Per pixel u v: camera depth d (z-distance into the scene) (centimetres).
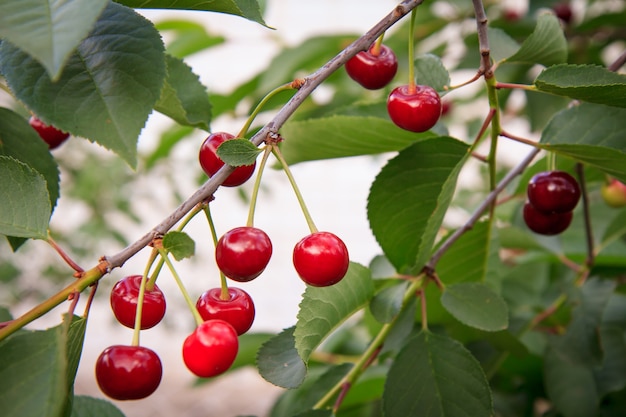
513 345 63
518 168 60
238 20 178
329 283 47
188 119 57
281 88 49
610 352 69
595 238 75
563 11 88
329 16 203
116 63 46
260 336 72
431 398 55
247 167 49
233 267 46
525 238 72
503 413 79
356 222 234
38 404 43
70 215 189
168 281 200
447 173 57
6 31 40
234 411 199
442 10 97
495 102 54
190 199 46
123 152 45
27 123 55
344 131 59
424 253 56
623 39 90
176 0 48
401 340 59
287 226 236
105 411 56
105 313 230
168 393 211
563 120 59
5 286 151
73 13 40
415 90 52
